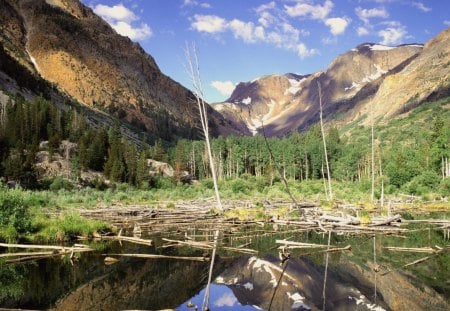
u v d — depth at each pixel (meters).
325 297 11.28
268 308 10.43
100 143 76.31
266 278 13.32
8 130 74.69
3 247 17.64
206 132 35.69
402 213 35.84
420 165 71.69
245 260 16.14
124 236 21.64
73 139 82.00
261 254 17.45
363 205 39.56
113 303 10.77
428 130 163.88
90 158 72.38
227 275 13.76
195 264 15.52
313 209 34.16
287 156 96.44
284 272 14.14
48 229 20.08
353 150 98.69
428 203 43.09
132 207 36.19
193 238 21.94
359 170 93.50
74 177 65.50
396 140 162.12
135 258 16.38
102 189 64.12
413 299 11.07
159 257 16.52
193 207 35.88
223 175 97.94
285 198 51.19
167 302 10.91
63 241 19.94
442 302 10.84
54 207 35.19
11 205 19.44
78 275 13.62
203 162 101.25
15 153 66.31
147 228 26.19
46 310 10.15
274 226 26.72
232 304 10.75
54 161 69.19
